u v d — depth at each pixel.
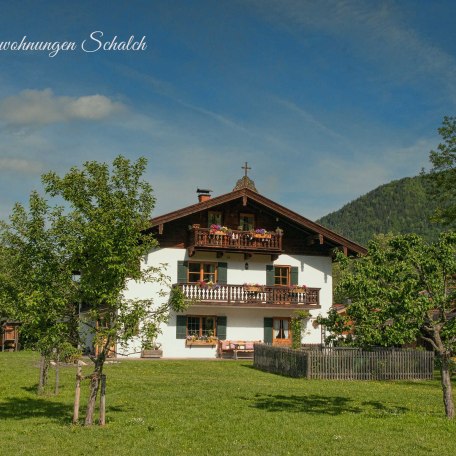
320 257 35.75
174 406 15.16
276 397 17.16
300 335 33.09
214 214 34.06
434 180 36.56
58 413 14.32
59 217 12.71
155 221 31.41
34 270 12.37
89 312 12.62
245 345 32.78
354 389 19.69
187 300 14.30
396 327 13.02
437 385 21.86
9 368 24.36
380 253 13.89
